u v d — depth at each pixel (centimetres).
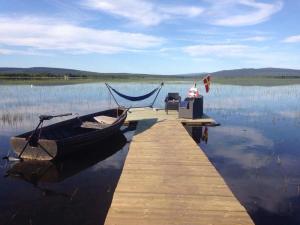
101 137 1418
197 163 1073
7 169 1138
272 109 2686
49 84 5981
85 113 2411
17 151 1188
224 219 695
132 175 954
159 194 817
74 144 1232
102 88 5031
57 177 1080
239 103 3120
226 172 1123
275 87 5784
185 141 1399
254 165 1199
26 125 1889
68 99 3381
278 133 1734
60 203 877
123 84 6475
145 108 2564
